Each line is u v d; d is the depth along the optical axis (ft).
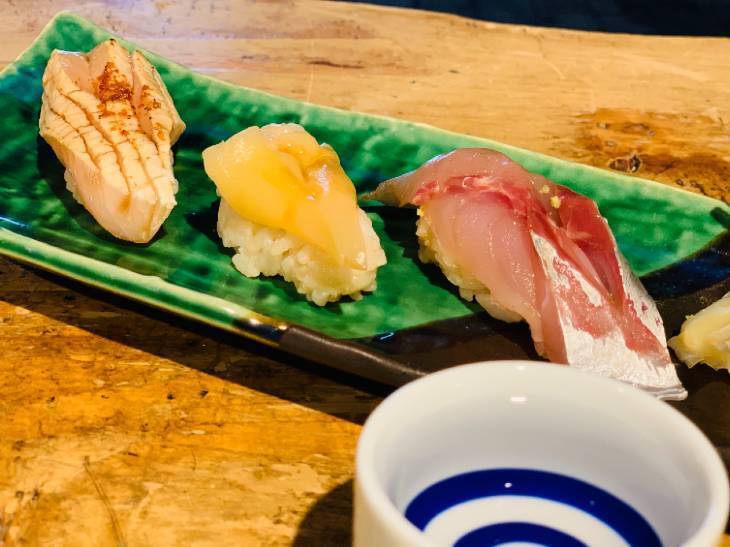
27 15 1.28
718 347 0.81
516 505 0.59
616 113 1.19
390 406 0.55
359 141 1.03
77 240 0.89
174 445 0.73
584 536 0.58
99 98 0.95
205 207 0.94
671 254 0.94
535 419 0.58
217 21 1.30
